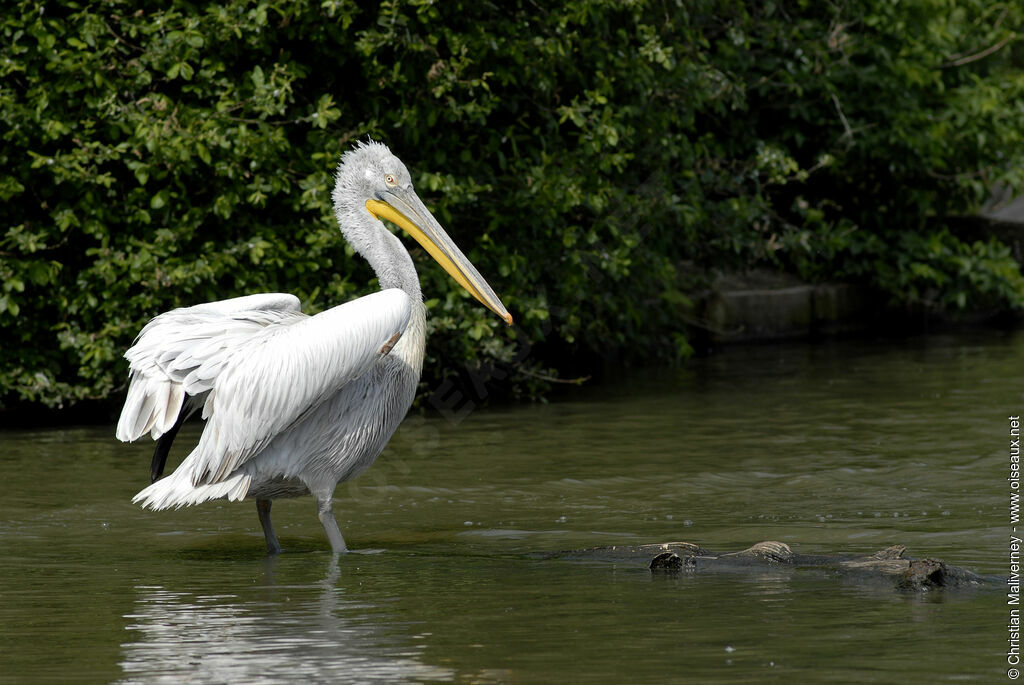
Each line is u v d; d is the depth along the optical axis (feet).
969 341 67.10
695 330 66.44
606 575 25.64
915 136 68.33
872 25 68.49
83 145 43.50
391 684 18.39
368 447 29.76
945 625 21.40
